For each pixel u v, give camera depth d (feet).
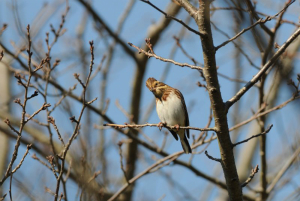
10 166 28.02
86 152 31.63
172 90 42.70
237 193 28.40
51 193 33.94
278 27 37.04
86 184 29.91
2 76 56.75
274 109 40.22
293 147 46.32
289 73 36.19
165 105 42.11
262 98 42.55
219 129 27.91
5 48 43.91
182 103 42.32
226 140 27.99
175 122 42.01
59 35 40.16
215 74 27.58
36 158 30.94
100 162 33.22
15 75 29.27
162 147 48.49
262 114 40.96
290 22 36.99
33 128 51.47
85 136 32.68
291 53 40.24
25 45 44.88
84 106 30.48
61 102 37.22
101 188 33.32
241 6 31.89
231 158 28.14
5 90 55.62
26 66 44.60
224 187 49.08
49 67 37.83
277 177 47.14
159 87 42.78
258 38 37.14
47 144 49.16
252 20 32.30
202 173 49.32
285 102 39.45
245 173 60.95
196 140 43.91
